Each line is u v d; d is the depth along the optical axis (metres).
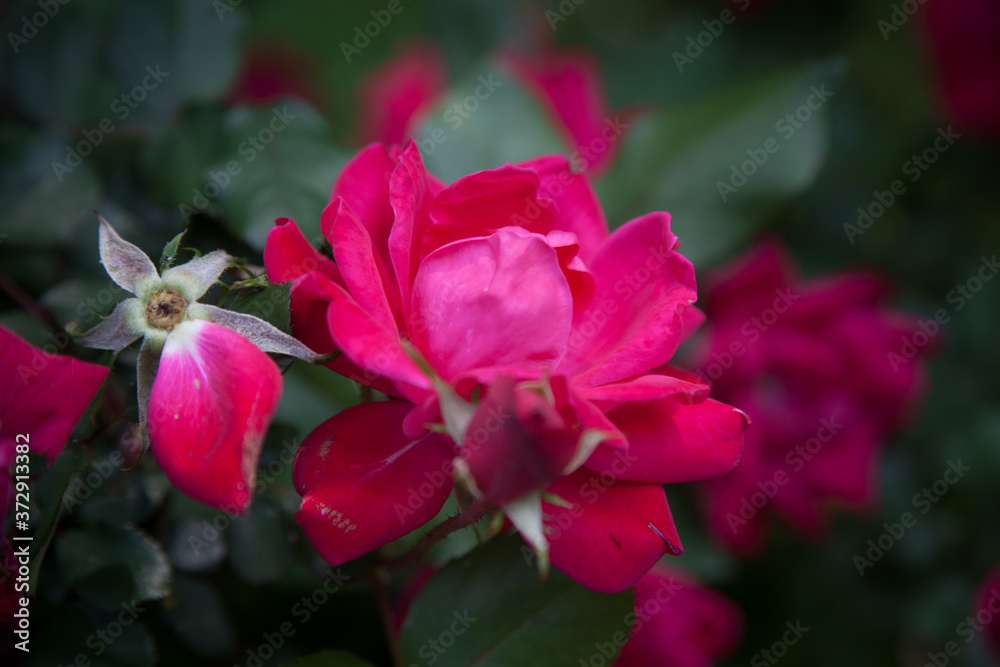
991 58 0.52
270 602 0.41
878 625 0.52
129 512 0.37
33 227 0.40
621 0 0.71
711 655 0.46
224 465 0.33
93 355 0.37
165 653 0.39
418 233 0.36
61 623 0.36
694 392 0.35
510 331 0.34
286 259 0.35
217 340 0.34
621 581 0.35
